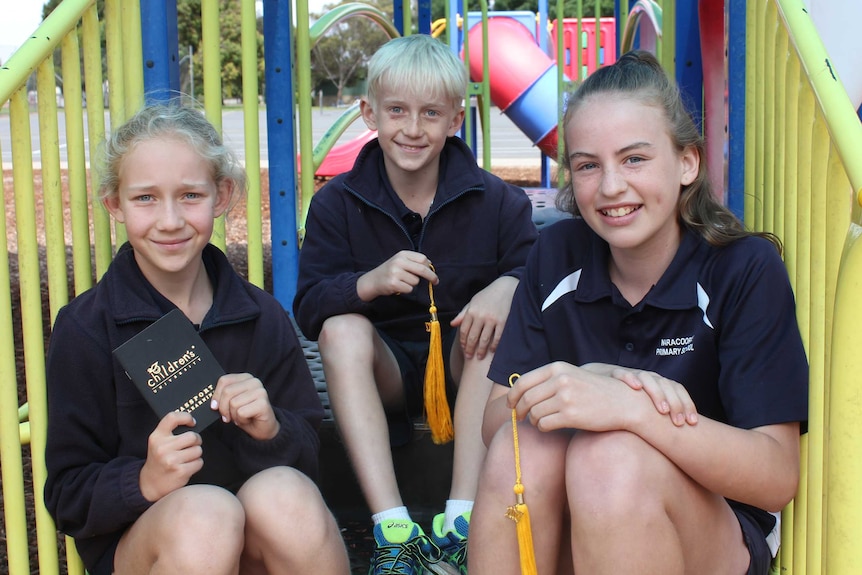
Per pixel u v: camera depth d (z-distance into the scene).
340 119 4.11
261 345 1.79
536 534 1.55
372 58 2.31
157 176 1.67
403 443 2.26
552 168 7.80
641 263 1.74
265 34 3.04
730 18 2.25
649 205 1.65
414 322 2.35
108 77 2.02
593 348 1.77
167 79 2.28
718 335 1.67
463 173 2.34
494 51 6.32
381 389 2.21
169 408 1.61
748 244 1.68
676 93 1.69
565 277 1.81
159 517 1.52
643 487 1.43
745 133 2.19
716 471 1.49
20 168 1.69
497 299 2.12
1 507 2.71
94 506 1.59
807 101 1.64
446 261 2.35
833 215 1.45
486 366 2.10
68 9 1.79
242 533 1.54
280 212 3.09
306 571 1.58
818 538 1.58
